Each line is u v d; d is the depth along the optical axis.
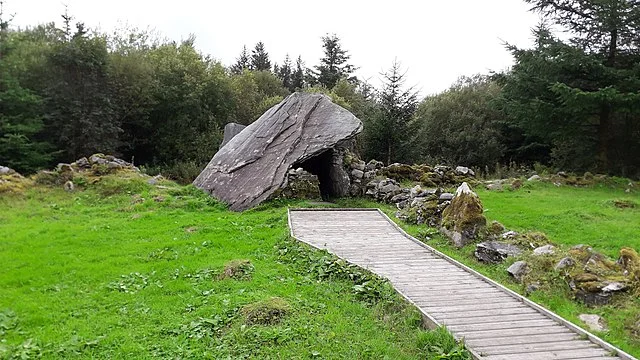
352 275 9.68
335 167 18.30
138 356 6.82
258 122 19.88
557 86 21.56
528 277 9.64
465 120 33.59
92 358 6.80
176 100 30.77
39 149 25.56
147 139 31.02
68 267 10.26
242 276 9.67
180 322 7.80
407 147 25.30
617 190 19.80
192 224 13.84
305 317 7.84
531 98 24.41
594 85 23.70
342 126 17.77
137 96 30.30
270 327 7.49
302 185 16.73
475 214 12.27
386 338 7.38
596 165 24.27
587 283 8.95
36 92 26.95
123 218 14.70
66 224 13.88
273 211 15.15
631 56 23.36
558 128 24.22
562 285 9.21
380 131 24.97
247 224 13.84
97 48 27.86
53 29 32.28
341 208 15.60
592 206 16.08
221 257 10.95
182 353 6.87
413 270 10.30
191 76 31.33
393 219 14.51
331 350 6.96
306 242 11.81
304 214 14.74
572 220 14.21
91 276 9.80
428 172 20.08
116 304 8.55
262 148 17.94
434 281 9.67
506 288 9.26
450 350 6.84
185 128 30.62
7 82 24.86
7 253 11.10
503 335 7.41
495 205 16.28
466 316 8.06
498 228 12.26
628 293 8.70
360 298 8.85
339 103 34.53
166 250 11.43
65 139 26.83
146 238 12.54
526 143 31.20
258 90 41.84
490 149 31.66
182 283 9.36
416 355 6.90
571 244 12.10
